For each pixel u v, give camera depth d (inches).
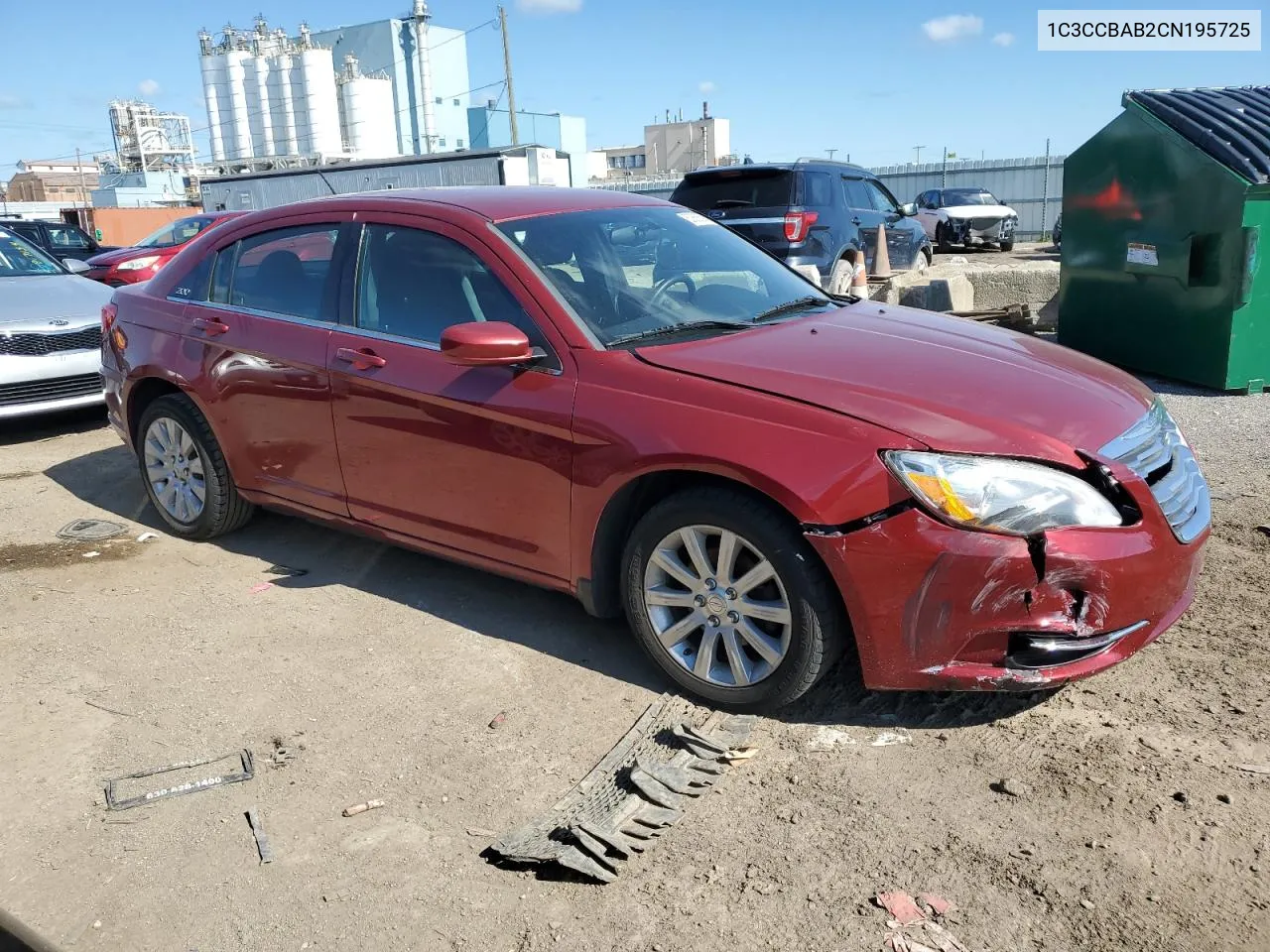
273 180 1357.0
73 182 3388.3
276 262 175.2
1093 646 113.5
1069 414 119.3
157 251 617.3
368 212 163.5
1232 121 279.1
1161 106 292.5
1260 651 136.8
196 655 149.3
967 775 113.0
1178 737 118.0
